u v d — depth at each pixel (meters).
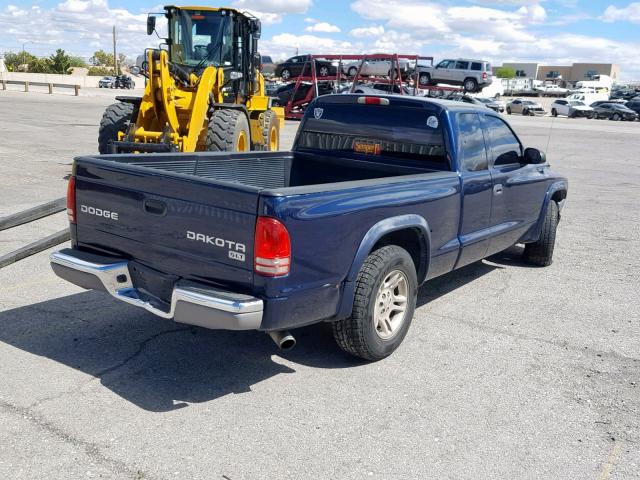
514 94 96.62
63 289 5.72
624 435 3.71
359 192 4.09
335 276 3.97
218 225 3.67
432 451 3.45
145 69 10.74
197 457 3.29
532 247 7.25
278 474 3.18
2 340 4.59
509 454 3.46
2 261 6.24
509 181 6.01
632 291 6.49
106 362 4.32
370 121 5.71
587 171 16.88
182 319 3.71
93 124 23.45
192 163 5.23
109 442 3.38
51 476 3.07
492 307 5.84
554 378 4.41
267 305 3.59
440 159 5.30
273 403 3.89
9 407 3.68
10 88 54.56
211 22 11.56
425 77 39.94
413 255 4.91
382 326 4.48
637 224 10.02
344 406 3.89
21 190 10.05
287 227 3.55
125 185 4.10
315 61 34.22
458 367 4.52
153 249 4.02
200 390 4.01
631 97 76.19
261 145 13.92
